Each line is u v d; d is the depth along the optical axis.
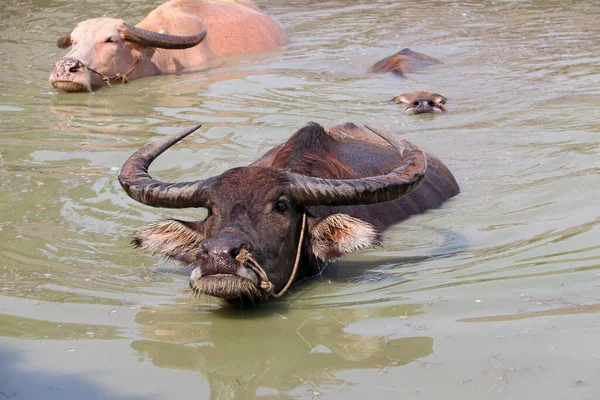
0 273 13.11
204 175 17.92
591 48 29.84
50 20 37.09
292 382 9.68
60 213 15.74
